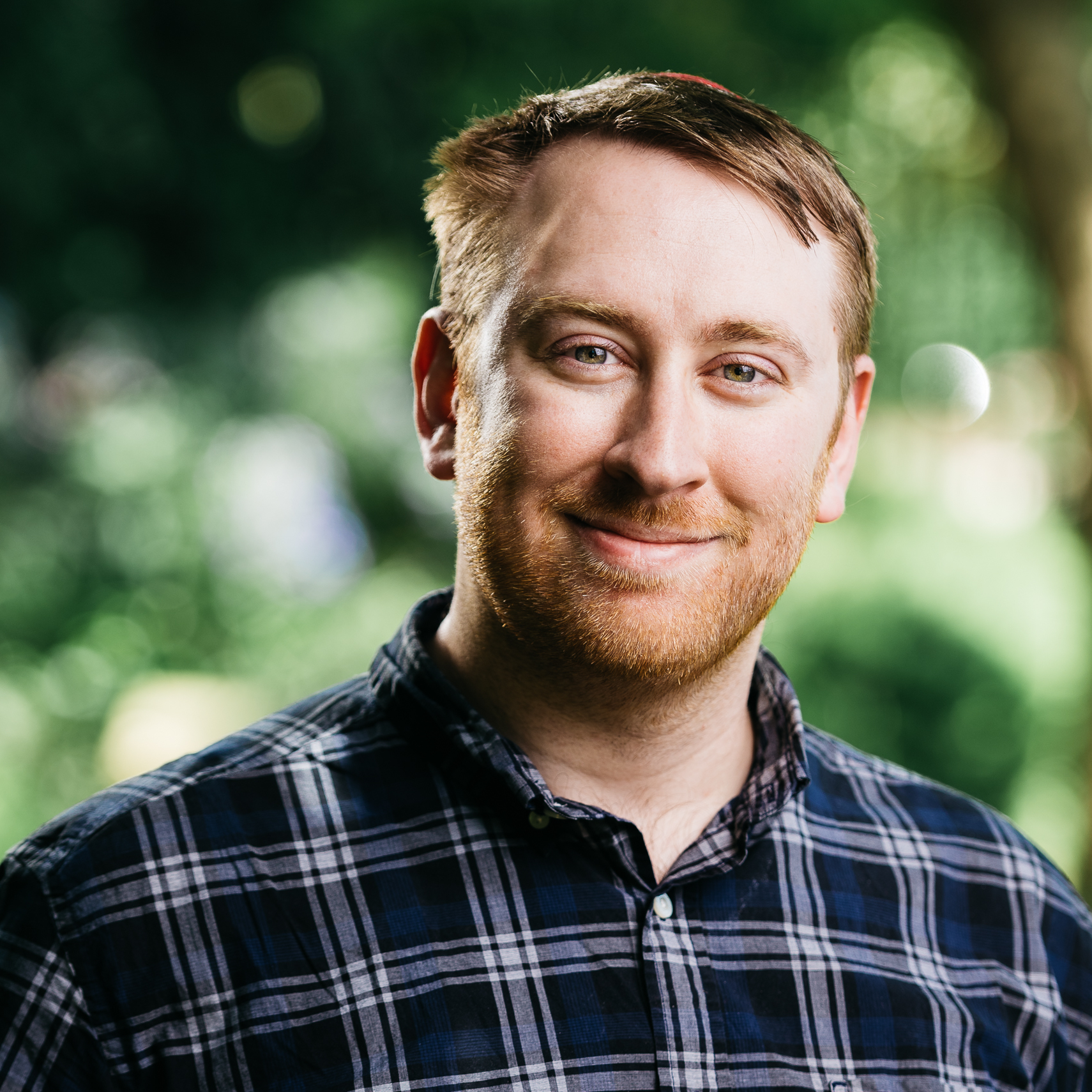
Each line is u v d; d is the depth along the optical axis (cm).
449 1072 121
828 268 130
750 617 128
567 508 122
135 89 621
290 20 634
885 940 142
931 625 609
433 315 141
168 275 694
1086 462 523
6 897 126
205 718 630
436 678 135
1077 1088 150
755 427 124
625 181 123
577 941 128
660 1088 123
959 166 729
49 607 666
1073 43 504
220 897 125
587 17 637
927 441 838
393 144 658
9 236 646
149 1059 119
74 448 713
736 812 138
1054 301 504
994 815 158
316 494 768
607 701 129
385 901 127
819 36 660
